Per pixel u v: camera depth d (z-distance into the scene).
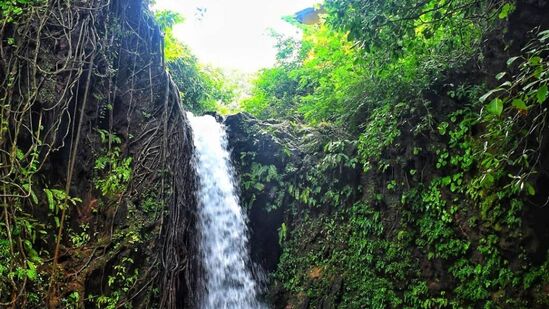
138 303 5.98
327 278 7.59
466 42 6.29
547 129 5.05
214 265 7.93
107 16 6.98
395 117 6.92
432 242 6.32
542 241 5.29
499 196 5.46
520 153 5.23
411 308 6.40
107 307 5.73
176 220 6.84
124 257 6.05
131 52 7.32
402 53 5.35
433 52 6.66
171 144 7.18
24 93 5.80
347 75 8.42
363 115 8.04
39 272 5.43
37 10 6.18
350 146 7.91
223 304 7.84
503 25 5.56
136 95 7.18
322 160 8.25
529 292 5.27
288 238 8.56
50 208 5.68
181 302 6.80
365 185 7.55
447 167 6.33
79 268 5.77
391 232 6.89
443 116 6.41
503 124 4.54
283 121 9.85
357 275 7.21
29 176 5.52
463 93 6.21
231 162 9.05
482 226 5.77
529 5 5.30
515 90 4.89
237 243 8.49
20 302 5.10
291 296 8.03
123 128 6.88
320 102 9.22
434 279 6.24
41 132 5.84
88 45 6.59
